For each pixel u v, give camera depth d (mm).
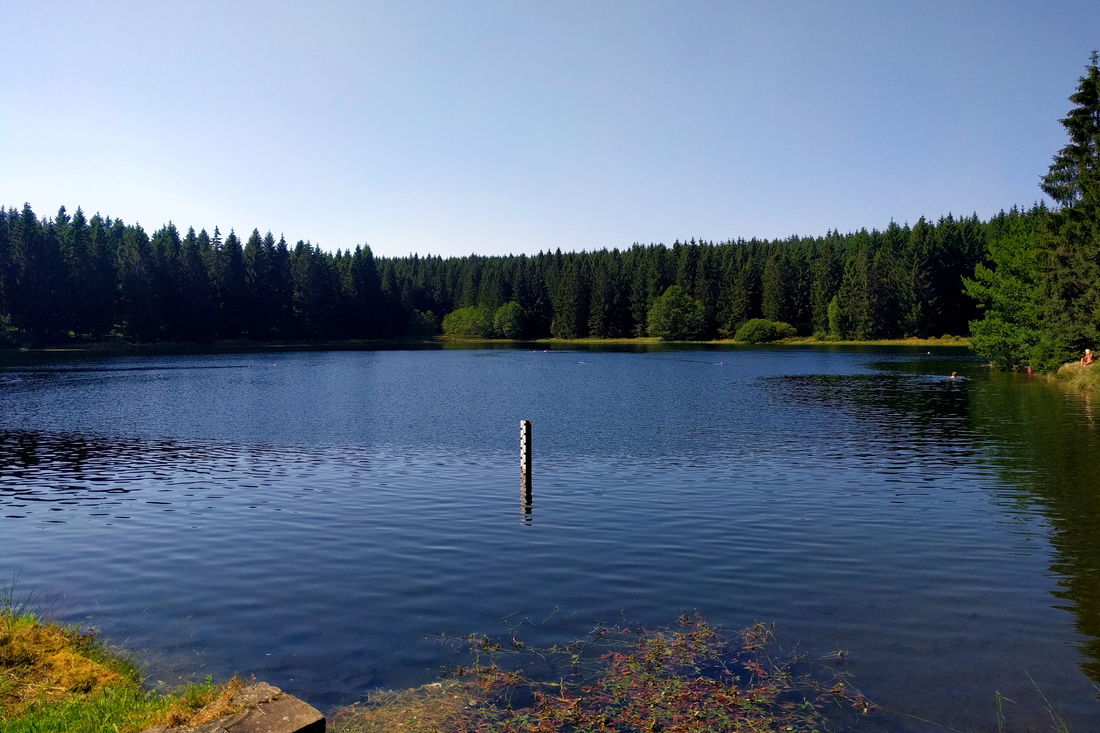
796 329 158500
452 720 8125
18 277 113562
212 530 16297
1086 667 9266
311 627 10766
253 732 6898
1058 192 56156
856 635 10297
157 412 39625
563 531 15898
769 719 8086
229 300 141375
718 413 37969
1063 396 42594
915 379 58531
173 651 9977
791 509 17703
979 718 8086
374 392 51281
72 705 7773
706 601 11648
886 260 143125
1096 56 51719
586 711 8305
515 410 40062
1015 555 13891
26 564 14023
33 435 31547
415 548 14734
